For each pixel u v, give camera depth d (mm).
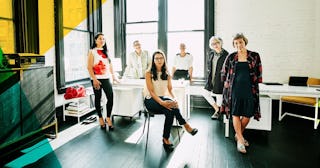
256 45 5215
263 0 5078
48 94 3439
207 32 5543
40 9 3984
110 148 3119
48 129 3863
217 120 4496
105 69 3822
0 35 3441
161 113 3123
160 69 3256
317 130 3824
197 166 2607
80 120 4512
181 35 5746
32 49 3828
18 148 3104
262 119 3605
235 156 2855
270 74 5195
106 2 5895
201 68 5707
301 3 4871
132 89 4301
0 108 2740
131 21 6137
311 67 4930
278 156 2838
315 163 2639
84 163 2695
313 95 3314
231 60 3018
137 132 3752
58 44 4305
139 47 5137
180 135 3623
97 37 3771
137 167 2594
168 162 2711
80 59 5164
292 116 4777
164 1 5719
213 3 5379
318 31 4727
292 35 4984
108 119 3951
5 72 2795
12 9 3602
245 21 5230
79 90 4391
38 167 2602
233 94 2977
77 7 5020
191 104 5711
